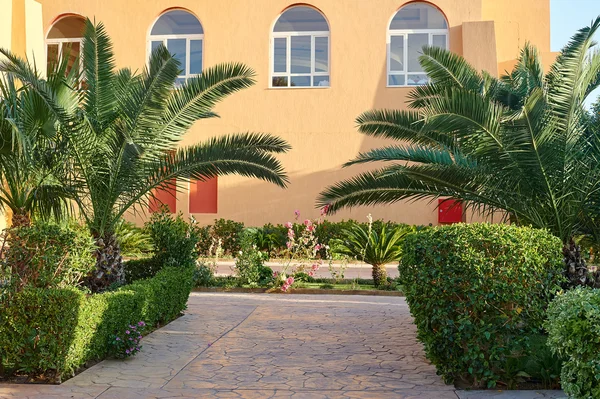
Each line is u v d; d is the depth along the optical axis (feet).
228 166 31.12
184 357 23.40
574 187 26.55
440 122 25.18
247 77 31.12
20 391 18.79
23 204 29.68
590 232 28.17
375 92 66.44
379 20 66.95
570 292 15.78
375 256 43.52
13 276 22.25
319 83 68.03
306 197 66.49
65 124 26.63
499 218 62.44
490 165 26.78
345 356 23.86
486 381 19.63
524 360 21.30
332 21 67.31
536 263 19.56
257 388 19.58
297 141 67.00
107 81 29.45
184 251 34.35
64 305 19.58
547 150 25.45
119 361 22.65
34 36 61.36
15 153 25.90
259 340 26.55
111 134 28.81
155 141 30.07
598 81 29.35
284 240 63.52
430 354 20.61
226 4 68.54
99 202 29.78
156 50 28.58
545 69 68.90
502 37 72.64
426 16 66.95
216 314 32.91
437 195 29.89
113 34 69.56
